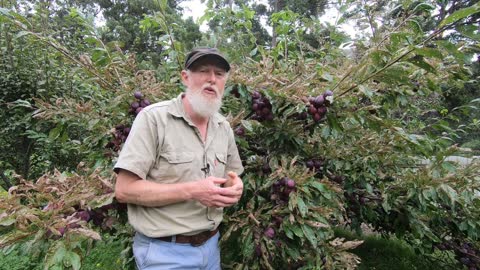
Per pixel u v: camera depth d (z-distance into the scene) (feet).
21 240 4.43
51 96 13.92
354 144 8.28
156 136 5.15
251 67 9.07
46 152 15.15
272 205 6.50
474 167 7.98
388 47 6.13
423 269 11.55
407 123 12.07
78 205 5.49
